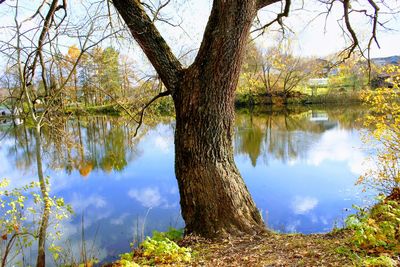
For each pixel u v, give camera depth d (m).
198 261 3.99
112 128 21.64
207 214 4.86
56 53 5.25
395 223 3.62
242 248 4.30
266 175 12.47
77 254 6.58
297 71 36.84
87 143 19.47
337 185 10.72
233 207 4.90
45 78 5.99
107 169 14.30
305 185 10.98
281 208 9.06
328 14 7.35
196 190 4.91
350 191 9.98
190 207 4.98
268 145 18.41
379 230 3.36
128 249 6.94
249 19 4.58
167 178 12.95
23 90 5.25
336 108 34.97
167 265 3.92
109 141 20.17
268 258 3.75
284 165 13.84
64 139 6.64
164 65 5.07
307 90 39.72
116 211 9.53
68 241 7.29
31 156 18.53
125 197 10.77
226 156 5.08
